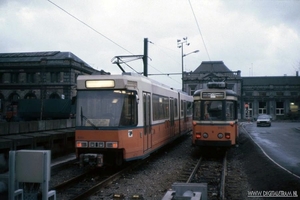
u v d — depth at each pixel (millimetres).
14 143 12562
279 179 10219
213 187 10125
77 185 10211
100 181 10852
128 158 11594
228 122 15758
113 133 11234
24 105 35531
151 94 13953
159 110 15359
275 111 75000
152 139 13930
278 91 74875
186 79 74188
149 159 15797
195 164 14438
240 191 9586
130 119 11781
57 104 34688
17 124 15148
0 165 11938
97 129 11391
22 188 5688
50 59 54531
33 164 5453
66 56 56688
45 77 54469
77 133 11617
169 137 17562
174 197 5441
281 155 15945
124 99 11578
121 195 8734
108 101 11578
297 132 34125
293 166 12539
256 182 10641
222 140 15734
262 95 75375
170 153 18312
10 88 54906
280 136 28672
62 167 13250
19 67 54625
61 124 19547
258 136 28672
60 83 53875
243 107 75438
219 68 75312
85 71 58688
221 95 15898
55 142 15586
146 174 12016
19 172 5484
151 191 9508
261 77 78125
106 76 11688
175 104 19547
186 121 23625
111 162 11859
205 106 16078
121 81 11586
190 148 20688
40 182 5434
